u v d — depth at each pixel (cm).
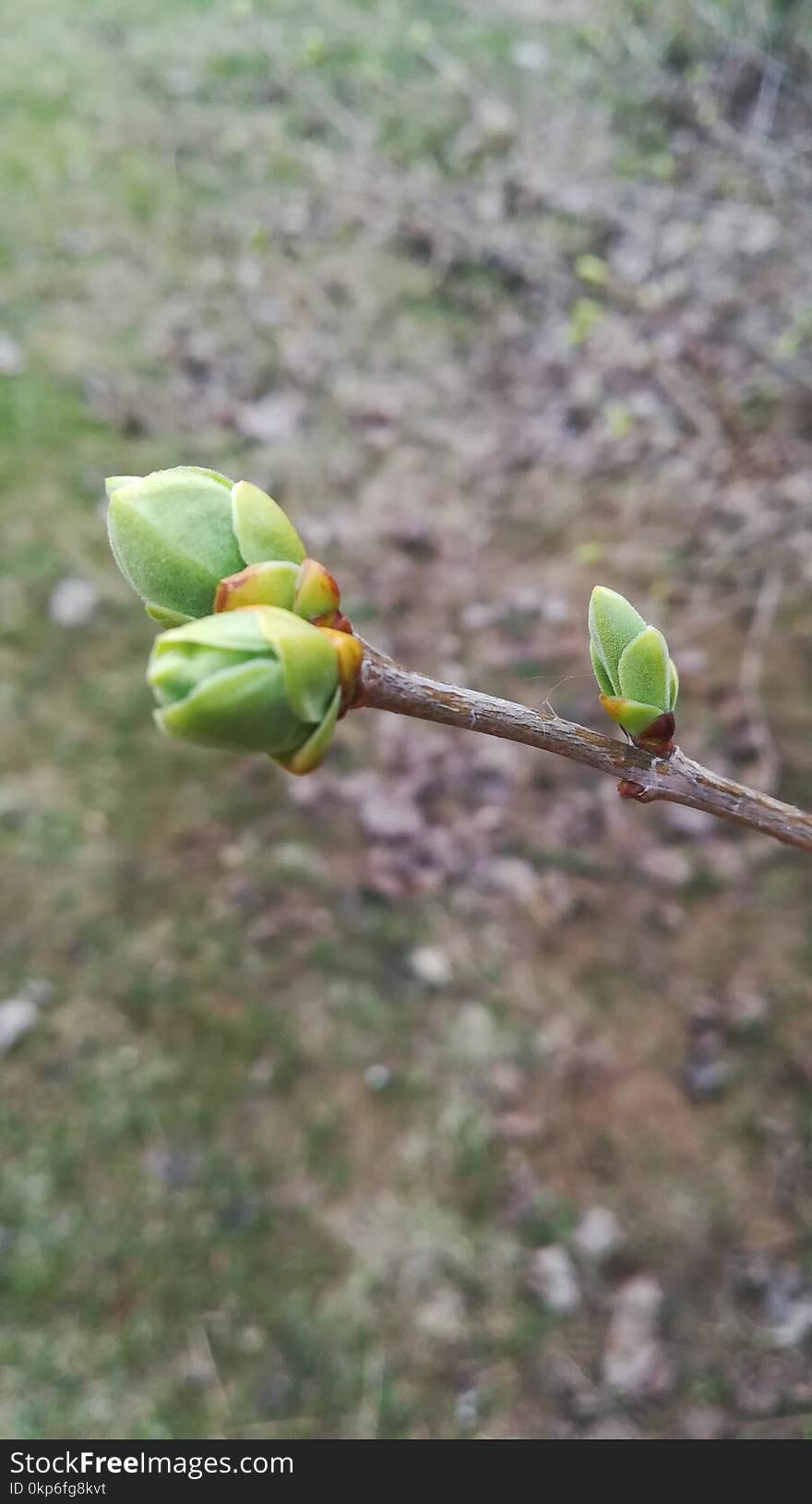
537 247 43
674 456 37
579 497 37
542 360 41
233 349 41
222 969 27
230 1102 25
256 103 50
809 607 34
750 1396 22
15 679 31
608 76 47
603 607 8
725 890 29
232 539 7
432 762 31
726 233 41
